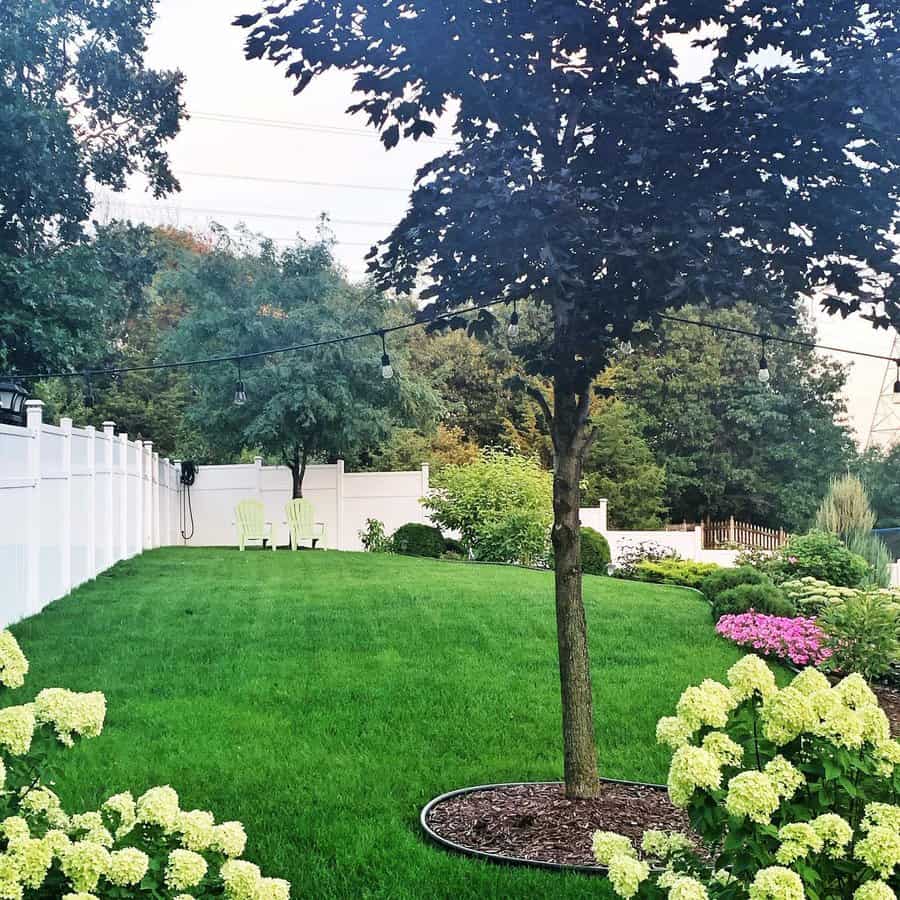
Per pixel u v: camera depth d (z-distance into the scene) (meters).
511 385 5.10
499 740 6.23
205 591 11.91
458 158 4.36
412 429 27.31
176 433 29.19
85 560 12.59
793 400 31.80
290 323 21.16
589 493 28.56
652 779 5.50
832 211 4.24
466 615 10.37
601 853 2.80
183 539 23.36
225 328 21.23
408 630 9.61
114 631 9.18
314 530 22.25
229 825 2.87
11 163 14.21
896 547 20.61
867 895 2.34
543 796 5.04
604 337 4.38
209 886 2.72
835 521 17.36
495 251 4.06
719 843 2.66
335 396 20.62
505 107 4.42
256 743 6.01
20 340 14.00
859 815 2.72
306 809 4.87
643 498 29.58
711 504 31.95
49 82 16.50
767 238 4.35
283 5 4.57
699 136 4.15
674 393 32.09
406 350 24.00
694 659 8.83
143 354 29.83
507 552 18.67
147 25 17.36
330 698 7.14
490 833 4.54
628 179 4.22
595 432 5.09
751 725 2.76
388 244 4.82
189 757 5.70
